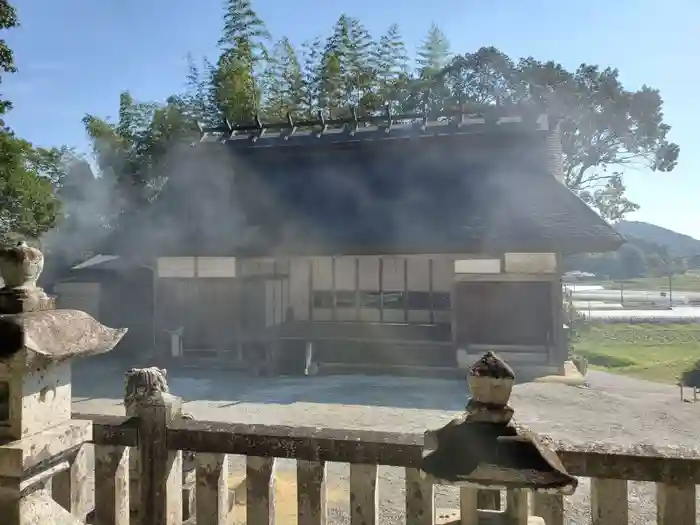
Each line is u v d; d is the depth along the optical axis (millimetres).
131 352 18109
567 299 27500
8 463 2021
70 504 2889
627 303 38375
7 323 2016
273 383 14148
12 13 13516
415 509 2727
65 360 2205
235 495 4957
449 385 13859
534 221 15531
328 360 16219
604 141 34281
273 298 17953
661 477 2475
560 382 13797
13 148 14383
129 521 3021
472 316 15727
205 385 13883
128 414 3107
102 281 18953
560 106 31609
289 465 7137
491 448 2018
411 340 16297
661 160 33531
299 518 2861
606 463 2520
